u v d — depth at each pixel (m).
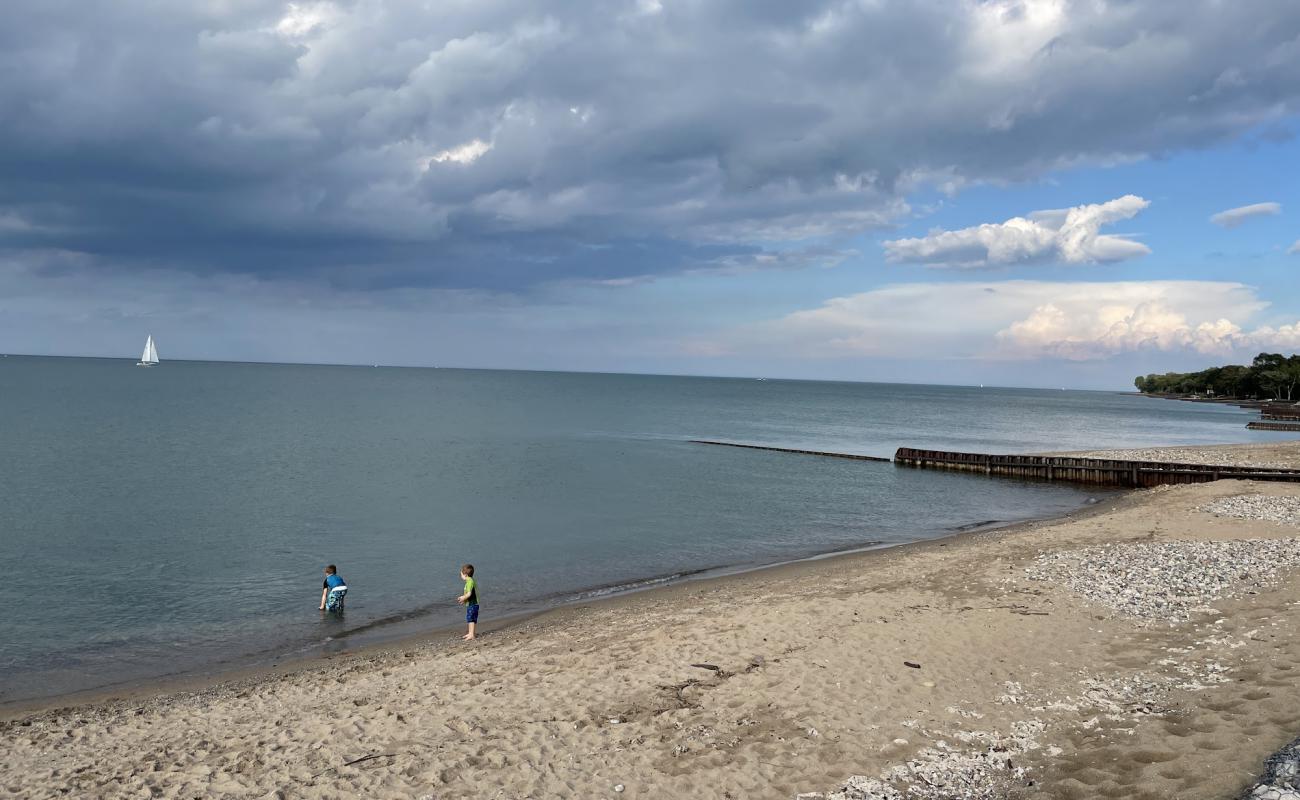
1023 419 135.88
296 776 10.20
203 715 13.30
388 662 16.55
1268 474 45.38
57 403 101.00
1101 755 9.33
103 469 47.91
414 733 11.60
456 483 46.03
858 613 16.81
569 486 45.97
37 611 21.34
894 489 48.62
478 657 16.02
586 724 11.56
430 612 21.62
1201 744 9.05
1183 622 14.62
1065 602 16.77
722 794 9.21
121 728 12.82
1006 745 10.00
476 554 28.97
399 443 67.31
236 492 41.41
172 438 65.75
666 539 32.19
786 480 51.47
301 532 32.09
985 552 24.78
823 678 12.81
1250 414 157.25
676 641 15.66
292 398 133.62
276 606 22.16
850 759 9.88
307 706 13.41
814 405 177.38
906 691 12.09
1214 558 20.22
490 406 128.62
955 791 8.90
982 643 14.20
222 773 10.44
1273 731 9.01
